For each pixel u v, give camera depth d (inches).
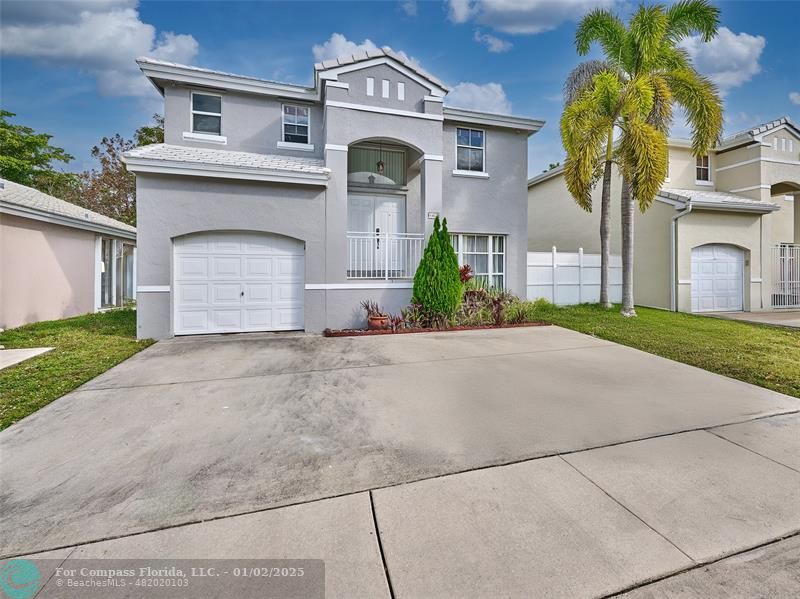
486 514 103.3
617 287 592.7
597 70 483.2
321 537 94.6
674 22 452.1
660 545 92.1
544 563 86.2
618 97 441.1
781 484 118.6
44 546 91.4
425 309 398.9
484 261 512.7
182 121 421.4
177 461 131.5
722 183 633.6
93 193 975.0
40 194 549.3
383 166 506.0
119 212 1000.9
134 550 90.4
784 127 598.2
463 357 281.0
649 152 412.5
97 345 312.7
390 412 176.9
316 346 318.0
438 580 81.4
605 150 501.7
